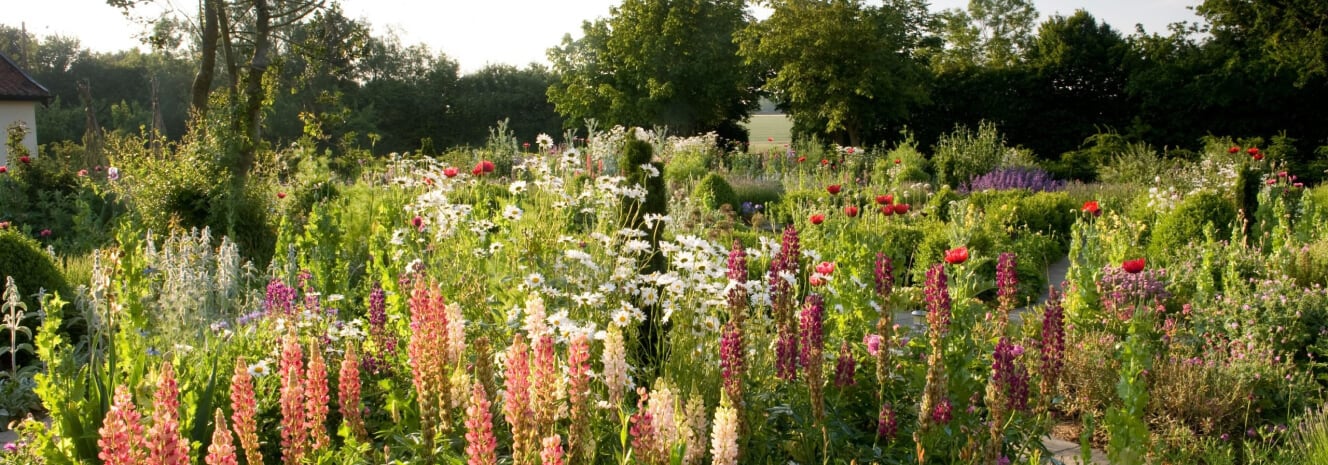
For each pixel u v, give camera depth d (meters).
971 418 3.62
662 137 23.70
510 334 4.03
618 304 4.21
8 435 5.07
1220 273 7.92
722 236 9.16
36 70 55.09
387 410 3.86
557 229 4.78
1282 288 6.23
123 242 5.76
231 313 6.14
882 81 31.95
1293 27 29.42
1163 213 11.75
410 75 55.19
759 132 63.34
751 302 4.11
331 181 15.31
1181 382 5.05
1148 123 31.84
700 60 37.66
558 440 2.14
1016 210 13.41
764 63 35.66
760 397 3.58
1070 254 7.62
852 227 7.98
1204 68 31.06
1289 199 11.61
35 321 6.50
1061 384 5.24
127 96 52.12
